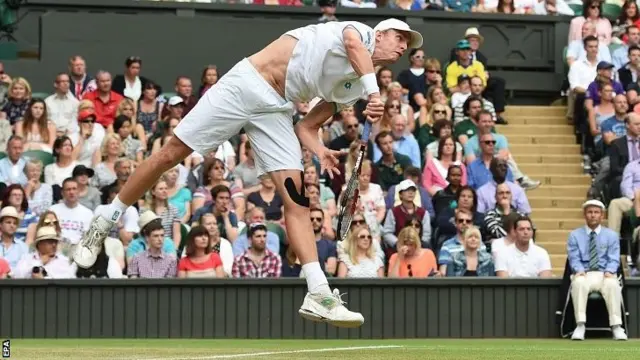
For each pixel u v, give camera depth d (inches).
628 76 1228.5
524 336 855.7
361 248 890.7
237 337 834.8
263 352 593.0
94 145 1067.3
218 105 533.0
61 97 1121.4
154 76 1267.2
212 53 1275.8
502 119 1240.8
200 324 835.4
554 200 1141.1
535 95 1334.9
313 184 930.7
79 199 966.4
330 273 884.6
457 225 914.7
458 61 1228.5
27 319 831.7
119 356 553.6
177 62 1270.9
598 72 1184.2
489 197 1031.0
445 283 849.5
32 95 1193.4
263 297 837.2
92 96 1128.8
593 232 848.9
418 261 891.4
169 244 892.0
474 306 852.6
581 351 631.2
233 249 912.9
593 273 842.8
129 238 916.6
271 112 535.2
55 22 1254.9
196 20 1273.4
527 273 904.3
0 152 1062.4
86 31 1261.1
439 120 1098.7
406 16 1298.0
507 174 1079.0
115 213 552.1
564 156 1198.9
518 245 908.6
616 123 1149.7
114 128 1081.4
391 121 1078.4
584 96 1202.0
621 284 847.1
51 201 978.7
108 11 1266.0
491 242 942.4
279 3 1305.4
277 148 535.8
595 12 1269.7
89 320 832.9
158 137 1088.8
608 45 1268.5
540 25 1330.0
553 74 1328.7
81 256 556.4
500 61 1325.0
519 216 908.6
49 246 868.0
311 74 530.0
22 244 885.8
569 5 1395.2
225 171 1020.5
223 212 932.0
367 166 978.1
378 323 844.0
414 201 977.5
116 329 832.9
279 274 874.1
